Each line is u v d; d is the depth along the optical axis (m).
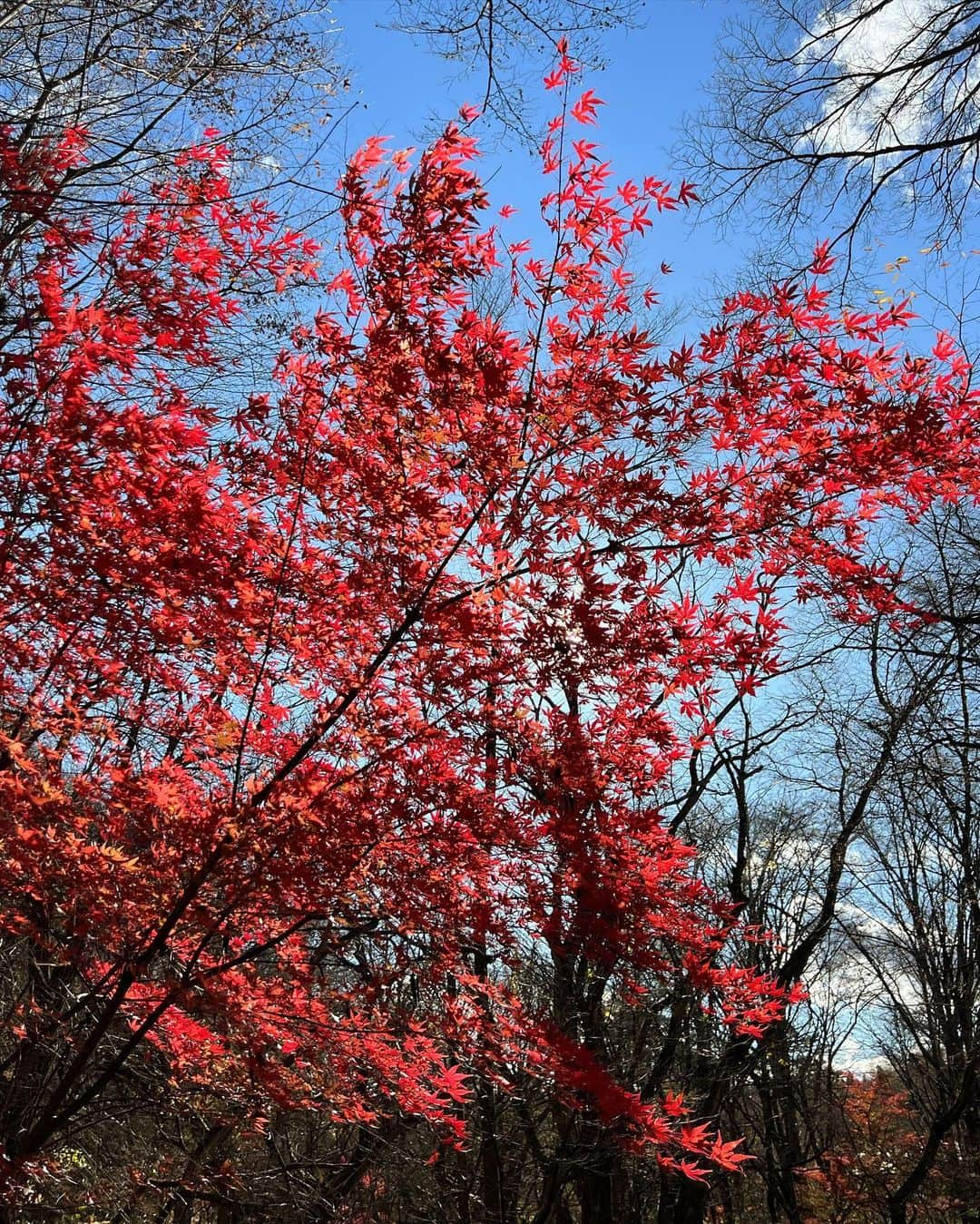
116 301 4.60
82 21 5.62
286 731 4.92
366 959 6.44
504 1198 9.60
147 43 5.86
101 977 4.97
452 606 4.32
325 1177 8.92
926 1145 14.40
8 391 4.03
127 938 4.50
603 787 4.67
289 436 4.49
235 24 5.96
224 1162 6.89
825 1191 14.55
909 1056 15.04
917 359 4.38
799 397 4.32
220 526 4.07
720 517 4.41
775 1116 13.50
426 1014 5.39
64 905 4.48
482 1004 5.61
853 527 4.71
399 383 4.21
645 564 4.57
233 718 4.72
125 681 4.84
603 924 4.94
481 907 4.79
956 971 13.38
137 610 4.43
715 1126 10.70
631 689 4.75
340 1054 5.10
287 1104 5.05
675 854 4.95
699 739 5.14
